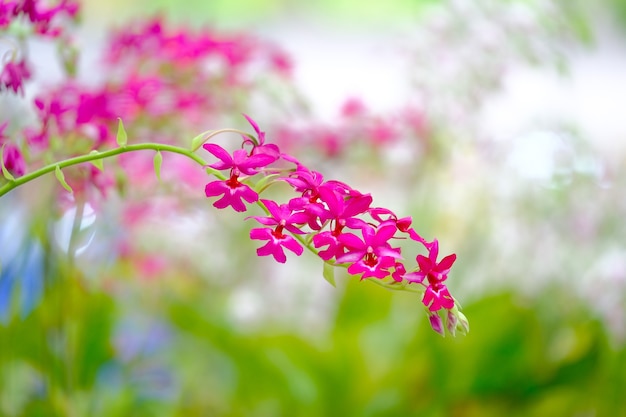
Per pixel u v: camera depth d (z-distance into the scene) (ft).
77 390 3.96
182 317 4.47
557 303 4.80
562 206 4.86
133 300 5.02
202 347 4.95
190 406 4.57
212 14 10.81
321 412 4.31
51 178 3.64
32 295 4.00
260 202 2.93
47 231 3.74
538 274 4.94
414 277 2.91
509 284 4.99
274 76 4.46
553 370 4.33
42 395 3.97
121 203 4.10
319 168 5.04
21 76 3.46
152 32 4.08
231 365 4.59
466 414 4.39
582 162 4.92
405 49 5.04
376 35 10.48
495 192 5.07
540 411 4.33
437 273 2.92
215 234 5.01
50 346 3.92
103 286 4.33
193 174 4.10
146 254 4.89
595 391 4.33
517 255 5.06
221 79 4.22
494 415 4.38
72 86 3.73
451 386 4.30
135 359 4.48
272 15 11.26
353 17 10.98
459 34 4.79
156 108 3.98
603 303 4.47
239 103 4.34
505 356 4.30
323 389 4.31
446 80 4.87
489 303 4.43
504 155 5.05
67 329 3.84
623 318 4.37
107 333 4.14
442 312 3.05
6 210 4.10
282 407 4.35
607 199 4.82
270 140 4.70
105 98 3.69
